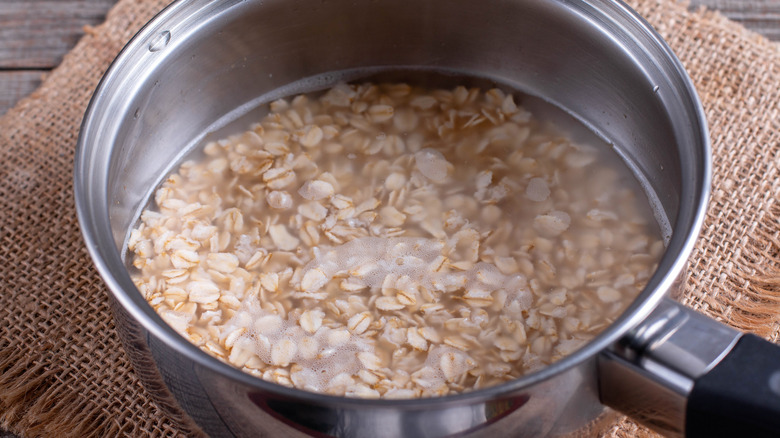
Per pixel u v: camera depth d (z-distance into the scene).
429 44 0.45
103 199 0.38
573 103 0.45
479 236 0.42
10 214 0.46
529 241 0.42
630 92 0.42
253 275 0.41
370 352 0.39
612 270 0.41
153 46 0.41
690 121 0.38
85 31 0.51
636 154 0.43
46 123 0.49
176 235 0.42
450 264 0.41
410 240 0.42
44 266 0.45
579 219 0.42
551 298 0.41
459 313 0.40
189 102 0.44
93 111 0.39
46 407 0.42
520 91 0.46
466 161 0.44
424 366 0.39
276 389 0.34
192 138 0.45
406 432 0.34
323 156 0.44
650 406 0.35
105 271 0.35
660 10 0.51
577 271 0.41
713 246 0.45
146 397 0.42
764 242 0.45
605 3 0.41
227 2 0.42
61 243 0.46
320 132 0.45
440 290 0.41
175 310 0.40
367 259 0.42
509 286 0.41
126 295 0.35
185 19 0.41
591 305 0.40
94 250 0.35
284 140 0.45
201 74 0.43
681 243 0.35
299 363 0.39
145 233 0.42
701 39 0.50
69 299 0.44
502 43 0.45
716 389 0.34
